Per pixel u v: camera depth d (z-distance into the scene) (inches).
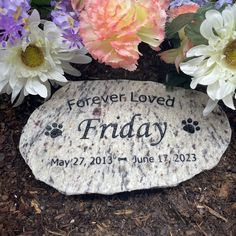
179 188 16.7
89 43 16.0
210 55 15.8
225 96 16.1
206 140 16.8
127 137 16.7
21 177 17.1
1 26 15.2
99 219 16.2
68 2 17.0
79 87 17.6
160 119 17.0
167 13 17.0
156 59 18.9
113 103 17.2
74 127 16.8
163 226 16.1
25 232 16.0
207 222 16.2
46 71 16.7
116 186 16.0
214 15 15.2
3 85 16.5
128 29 15.6
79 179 16.1
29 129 16.9
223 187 16.9
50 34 16.1
